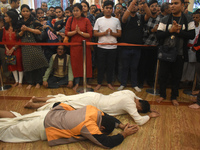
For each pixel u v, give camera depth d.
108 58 3.53
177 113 2.72
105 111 2.47
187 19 2.74
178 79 2.99
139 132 2.22
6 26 3.43
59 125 1.87
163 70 2.96
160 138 2.12
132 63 3.57
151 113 2.61
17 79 3.75
